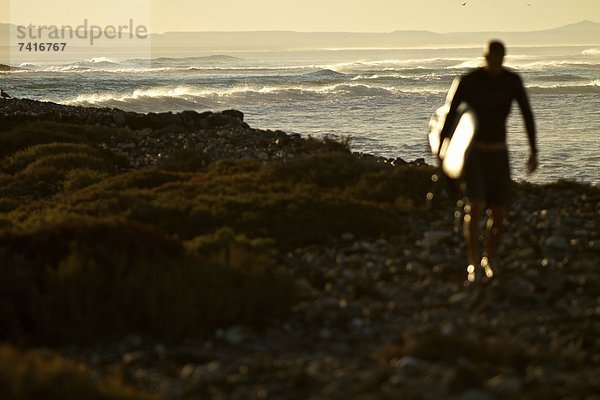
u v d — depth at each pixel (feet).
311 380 53.11
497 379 50.96
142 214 106.63
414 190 119.34
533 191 123.95
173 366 57.26
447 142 73.56
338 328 66.23
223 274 73.15
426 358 56.29
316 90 557.74
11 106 264.31
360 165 134.00
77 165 167.73
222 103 482.69
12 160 179.63
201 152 166.71
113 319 65.82
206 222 102.83
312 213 104.12
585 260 82.94
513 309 69.46
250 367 56.34
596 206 111.55
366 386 51.01
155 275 69.41
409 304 71.72
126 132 211.61
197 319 66.08
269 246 92.79
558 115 396.16
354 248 91.35
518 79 72.69
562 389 50.24
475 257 75.46
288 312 70.38
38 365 51.47
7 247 76.28
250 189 121.49
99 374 55.52
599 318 65.92
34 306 65.31
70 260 69.56
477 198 72.84
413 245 93.66
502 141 73.51
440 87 632.79
